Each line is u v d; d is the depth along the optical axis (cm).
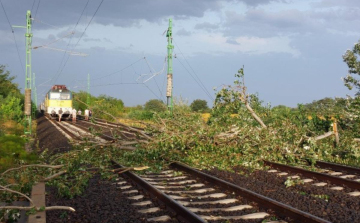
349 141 1733
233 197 980
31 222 765
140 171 1336
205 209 853
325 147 1722
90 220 799
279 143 1591
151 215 828
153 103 5066
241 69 1875
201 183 1163
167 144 1502
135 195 1026
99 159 1431
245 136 1593
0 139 1203
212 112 1864
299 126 1859
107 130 3234
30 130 3130
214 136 1558
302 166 1511
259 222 778
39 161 1334
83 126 3981
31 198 954
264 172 1381
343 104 2133
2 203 969
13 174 1145
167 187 1094
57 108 5206
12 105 4091
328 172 1382
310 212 848
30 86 3142
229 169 1423
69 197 1007
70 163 1244
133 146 1608
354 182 1120
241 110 1908
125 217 811
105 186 1140
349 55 2255
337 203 955
